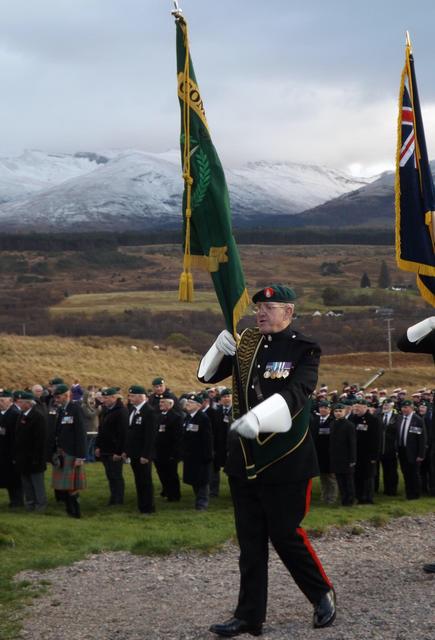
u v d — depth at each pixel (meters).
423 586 7.88
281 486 6.09
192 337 84.81
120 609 7.66
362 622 6.43
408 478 17.45
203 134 6.53
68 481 14.17
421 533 12.25
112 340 72.62
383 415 18.52
